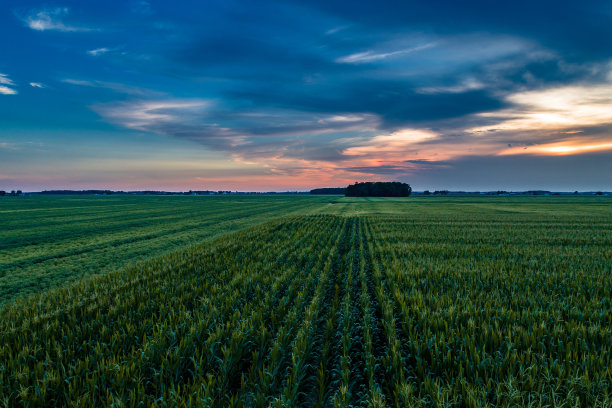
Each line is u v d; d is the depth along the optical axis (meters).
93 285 11.03
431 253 16.89
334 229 30.02
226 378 5.46
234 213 57.81
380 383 5.59
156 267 13.93
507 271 12.45
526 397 4.69
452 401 4.49
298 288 11.05
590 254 16.06
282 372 5.96
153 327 6.65
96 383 5.10
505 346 6.10
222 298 9.13
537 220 38.38
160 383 5.20
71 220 42.09
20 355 5.74
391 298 9.56
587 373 4.83
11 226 34.56
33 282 13.66
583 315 7.37
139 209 67.62
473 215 48.16
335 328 7.98
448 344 6.08
